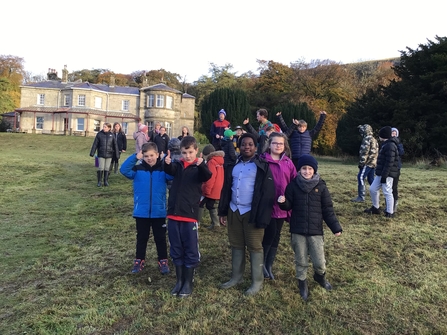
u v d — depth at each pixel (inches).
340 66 1793.8
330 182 402.3
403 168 583.8
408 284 158.7
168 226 158.4
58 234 243.3
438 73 747.4
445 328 125.0
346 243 207.9
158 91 1696.6
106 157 419.2
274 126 266.4
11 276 177.8
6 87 2001.7
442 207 284.2
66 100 1717.5
